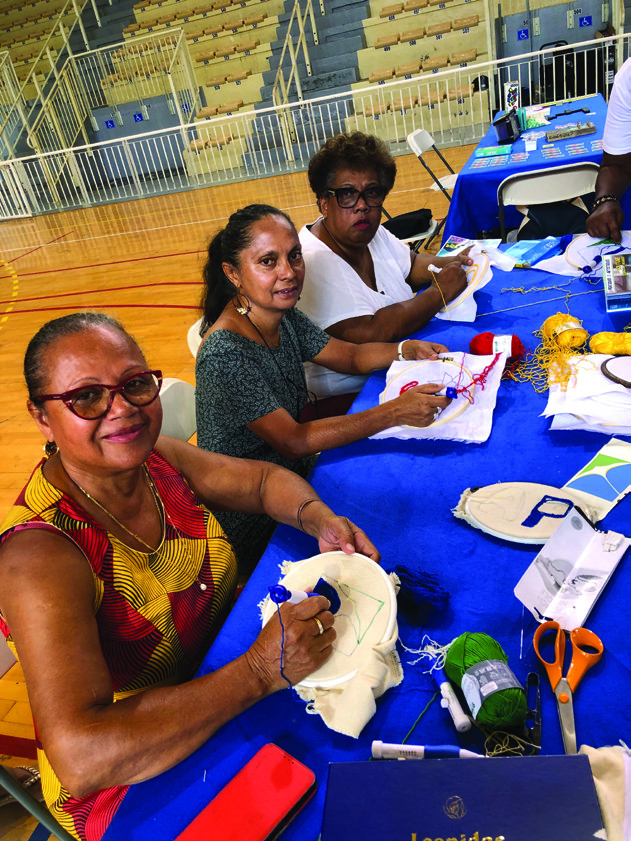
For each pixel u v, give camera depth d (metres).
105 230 8.97
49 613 0.86
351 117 9.95
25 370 0.96
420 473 1.38
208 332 1.70
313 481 1.42
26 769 1.61
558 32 9.08
